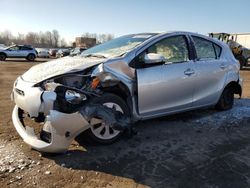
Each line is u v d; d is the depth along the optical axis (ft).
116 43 16.38
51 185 10.32
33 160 12.02
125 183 10.62
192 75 16.44
